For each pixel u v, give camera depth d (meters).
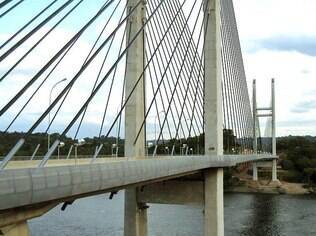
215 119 43.34
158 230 58.66
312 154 142.50
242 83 75.50
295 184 126.50
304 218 73.62
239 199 101.25
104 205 80.88
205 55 44.22
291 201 98.88
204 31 44.47
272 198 104.81
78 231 57.12
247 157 62.09
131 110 35.91
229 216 74.06
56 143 17.53
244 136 77.50
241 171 138.12
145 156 35.88
